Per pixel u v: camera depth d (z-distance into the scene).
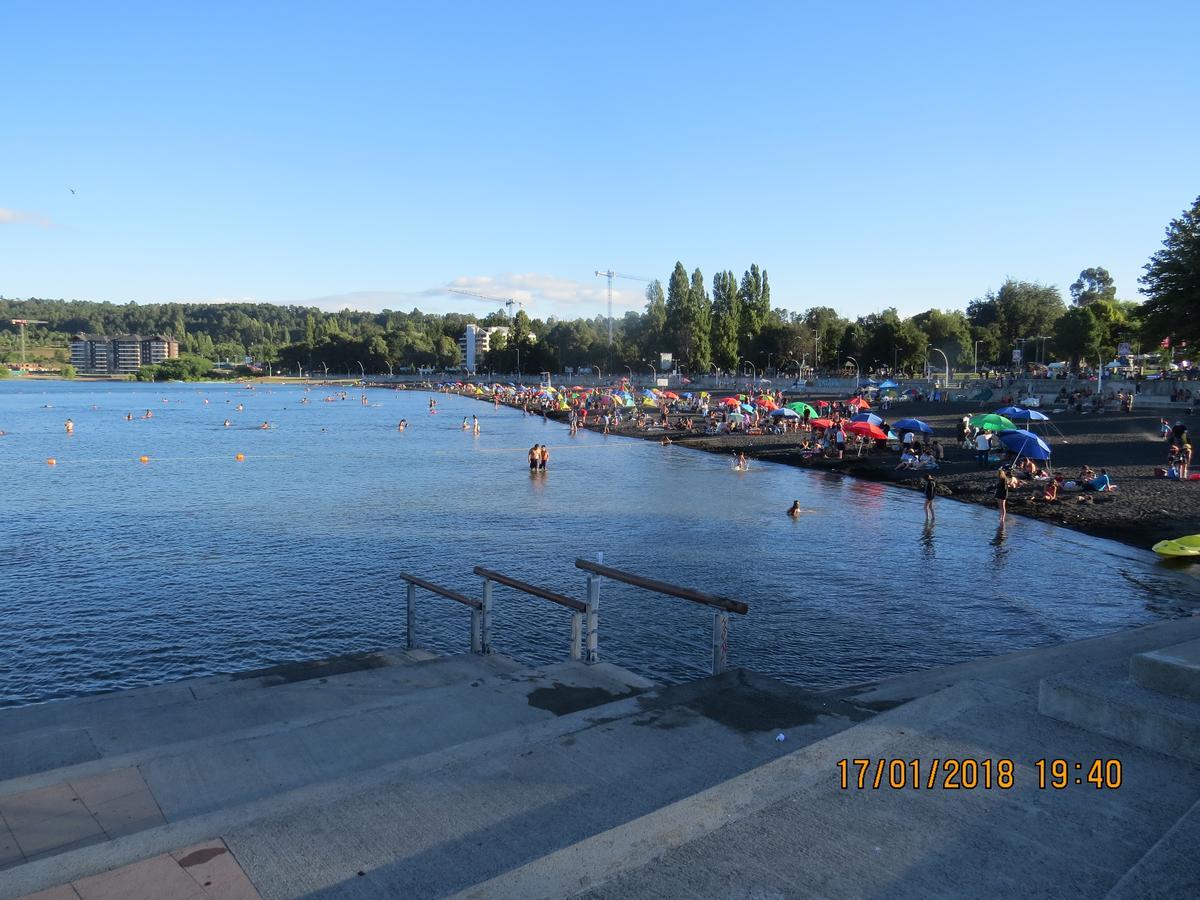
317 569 21.73
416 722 6.59
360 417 98.50
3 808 5.12
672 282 155.75
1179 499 29.83
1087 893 3.05
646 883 3.06
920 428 42.25
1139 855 3.33
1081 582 20.00
